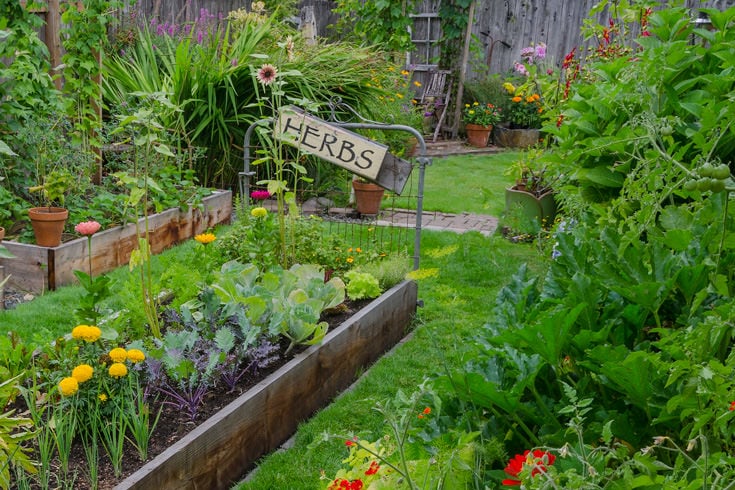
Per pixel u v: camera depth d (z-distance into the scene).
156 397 2.84
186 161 7.02
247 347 3.16
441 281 5.08
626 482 1.25
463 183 8.73
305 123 4.23
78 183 5.44
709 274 1.69
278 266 3.66
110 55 7.84
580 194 3.04
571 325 1.73
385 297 4.08
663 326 2.03
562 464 1.41
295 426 3.21
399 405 1.74
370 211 6.90
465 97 11.95
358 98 7.55
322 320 3.79
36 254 4.57
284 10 10.45
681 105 2.62
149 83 7.49
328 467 2.88
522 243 5.53
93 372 2.60
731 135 2.53
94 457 2.36
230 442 2.73
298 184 7.34
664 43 3.00
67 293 4.48
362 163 4.23
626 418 1.68
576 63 5.75
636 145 1.97
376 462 1.75
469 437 1.56
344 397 3.49
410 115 8.87
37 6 5.51
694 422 1.47
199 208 6.02
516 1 12.29
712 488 1.20
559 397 1.87
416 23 12.05
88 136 6.17
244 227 4.28
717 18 3.01
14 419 2.29
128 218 5.24
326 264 4.31
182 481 2.46
